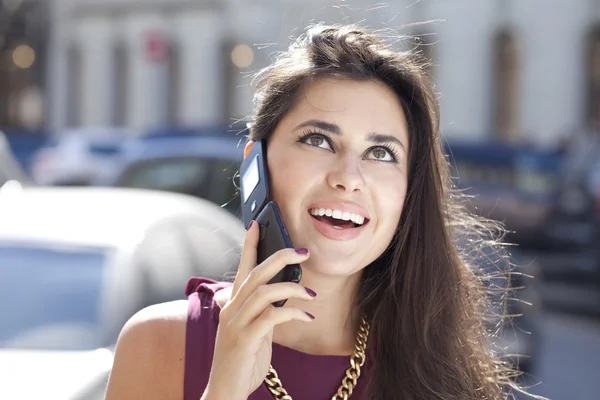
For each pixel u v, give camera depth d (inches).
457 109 833.5
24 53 1152.2
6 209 169.5
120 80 1079.0
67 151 689.0
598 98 790.5
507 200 462.9
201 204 187.2
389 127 76.2
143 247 156.3
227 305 66.8
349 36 78.4
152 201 175.6
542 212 462.0
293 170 73.8
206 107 1005.8
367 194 74.7
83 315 143.1
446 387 81.8
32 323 141.4
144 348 74.2
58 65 1123.3
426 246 83.4
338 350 81.0
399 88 78.9
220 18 987.3
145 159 291.1
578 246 456.4
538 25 802.2
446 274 83.8
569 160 473.4
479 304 90.0
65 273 149.3
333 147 74.9
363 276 84.4
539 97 805.2
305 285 78.4
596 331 379.9
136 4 1052.5
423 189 83.1
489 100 823.1
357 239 74.4
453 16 826.2
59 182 517.3
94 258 153.0
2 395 121.8
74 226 161.2
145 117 1047.0
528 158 466.6
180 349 74.0
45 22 1128.8
